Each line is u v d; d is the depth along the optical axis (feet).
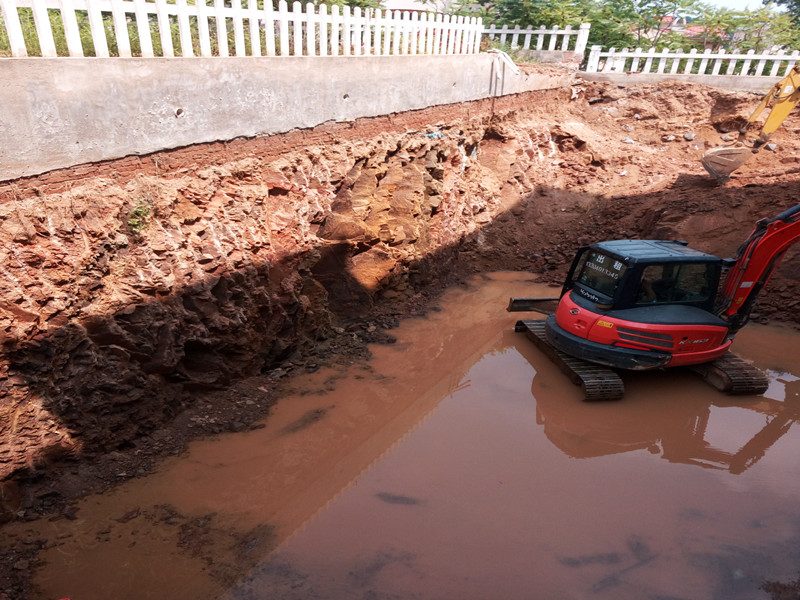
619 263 27.86
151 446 22.72
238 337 26.09
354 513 20.04
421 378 29.84
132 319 21.95
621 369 30.76
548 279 44.06
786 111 42.34
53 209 19.35
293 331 29.71
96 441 21.26
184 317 23.66
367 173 34.19
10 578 16.78
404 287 38.50
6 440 18.54
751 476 22.79
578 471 22.77
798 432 25.96
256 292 26.63
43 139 19.24
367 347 32.68
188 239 23.93
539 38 63.87
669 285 28.14
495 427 25.73
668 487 21.91
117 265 21.53
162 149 23.38
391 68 35.50
